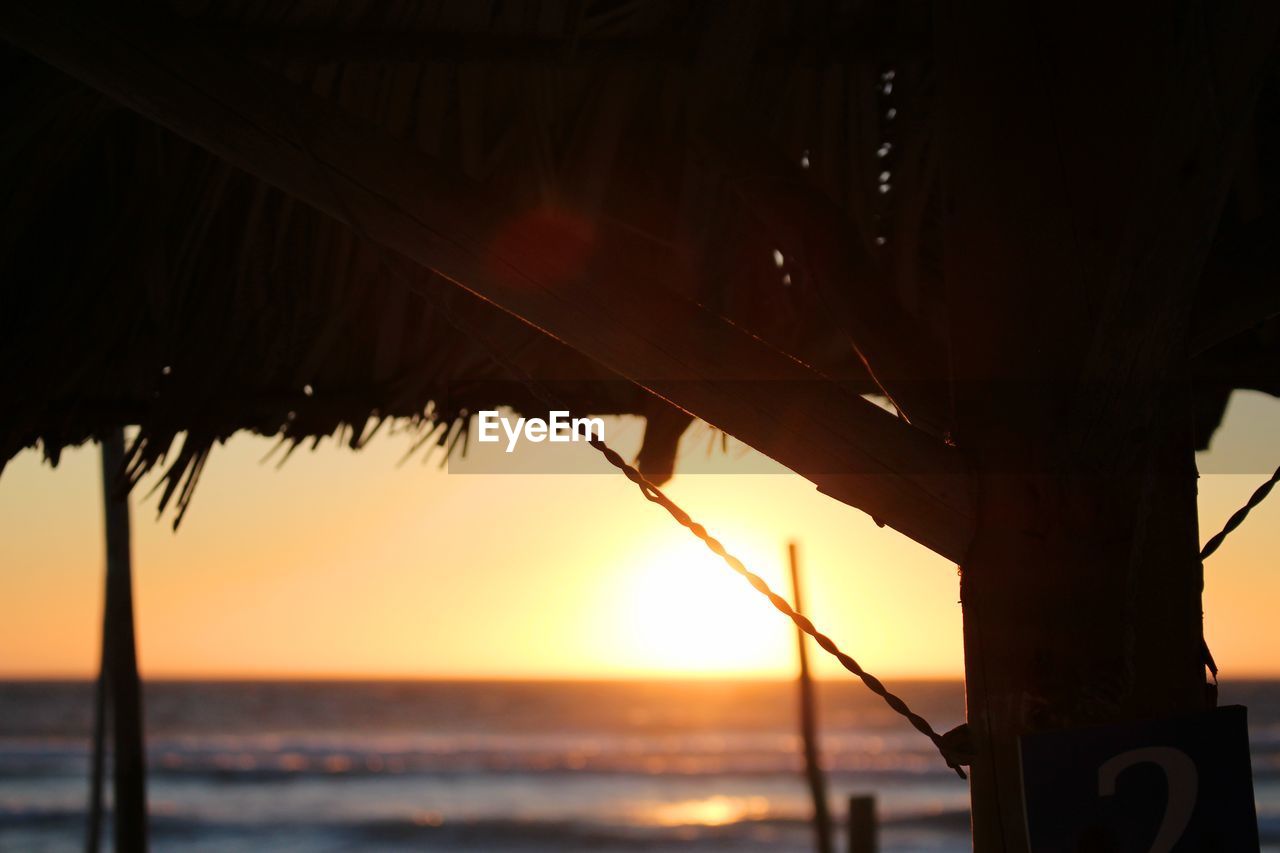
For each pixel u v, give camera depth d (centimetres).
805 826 2738
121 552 396
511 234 135
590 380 257
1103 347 129
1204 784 130
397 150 136
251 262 231
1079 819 127
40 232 217
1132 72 143
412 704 7012
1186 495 134
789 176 167
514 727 5453
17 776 3628
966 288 145
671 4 201
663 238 247
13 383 211
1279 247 140
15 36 134
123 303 221
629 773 3728
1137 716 132
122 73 135
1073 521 134
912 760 3906
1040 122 144
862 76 228
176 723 5722
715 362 135
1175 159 118
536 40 196
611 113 225
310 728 5434
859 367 272
